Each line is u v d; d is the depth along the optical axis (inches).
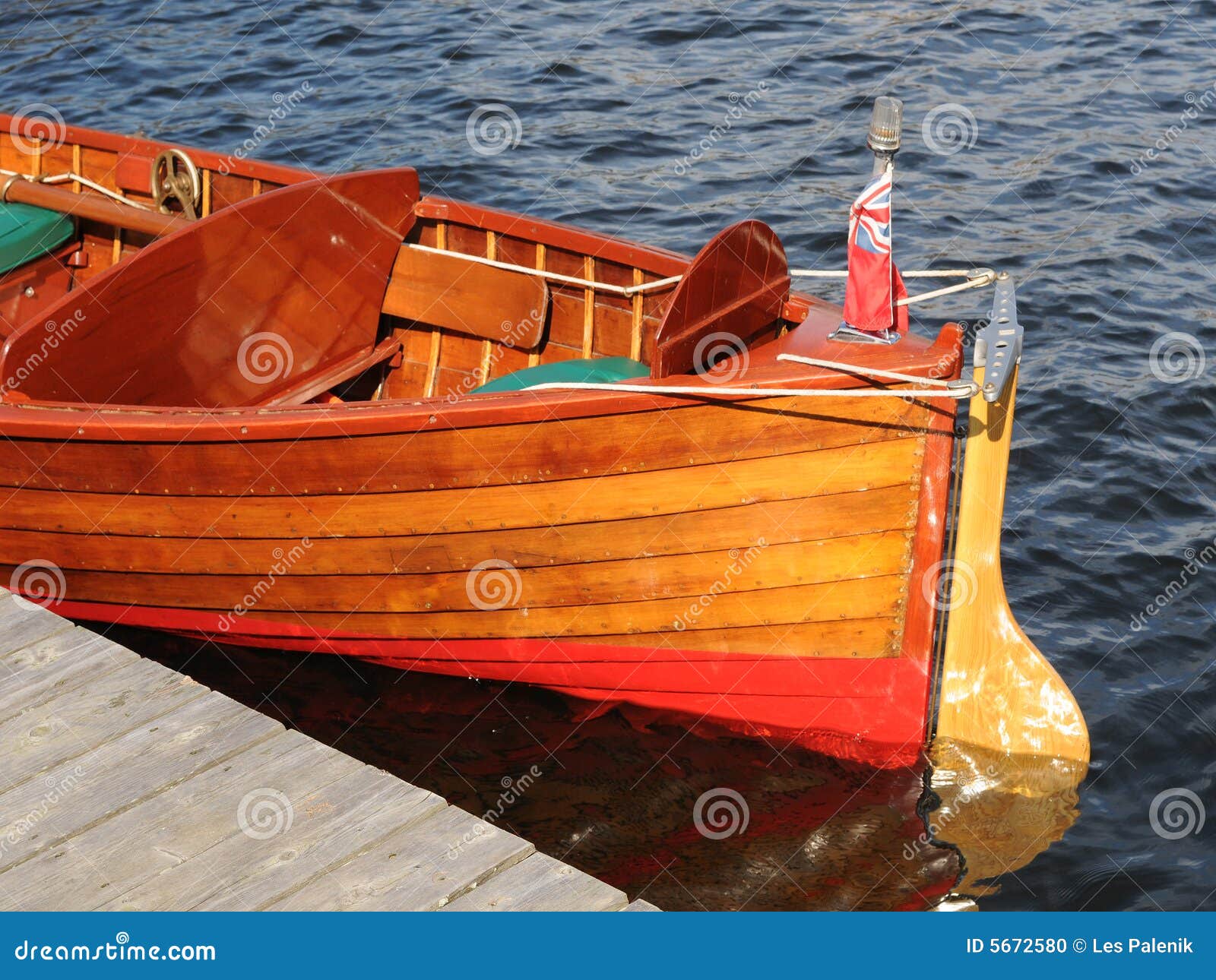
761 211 368.5
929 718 203.3
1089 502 255.1
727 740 206.1
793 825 186.2
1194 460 266.4
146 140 273.7
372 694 216.7
